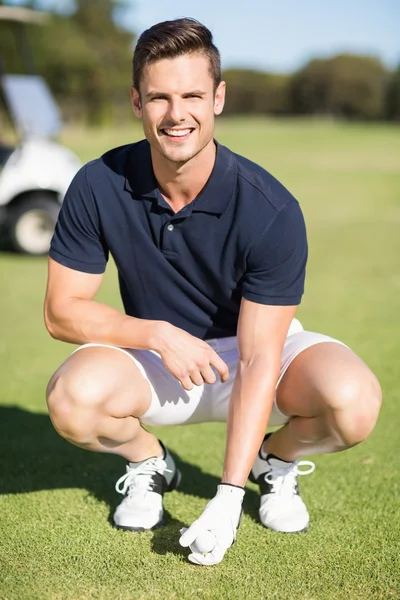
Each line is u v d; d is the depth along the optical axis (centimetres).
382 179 1543
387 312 546
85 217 228
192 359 216
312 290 625
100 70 4856
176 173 215
